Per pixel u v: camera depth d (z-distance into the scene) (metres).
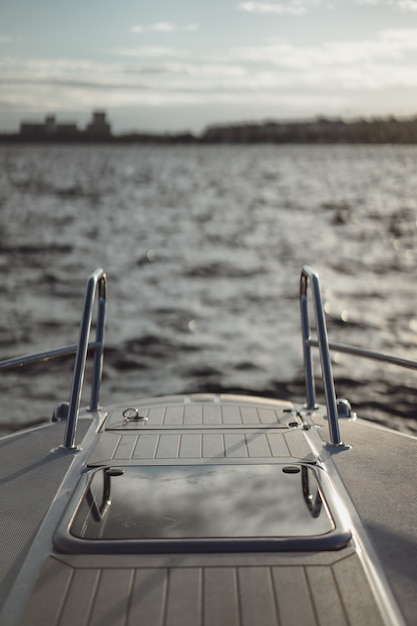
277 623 1.58
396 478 2.38
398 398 8.00
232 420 2.99
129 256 22.02
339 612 1.62
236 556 1.81
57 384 8.52
